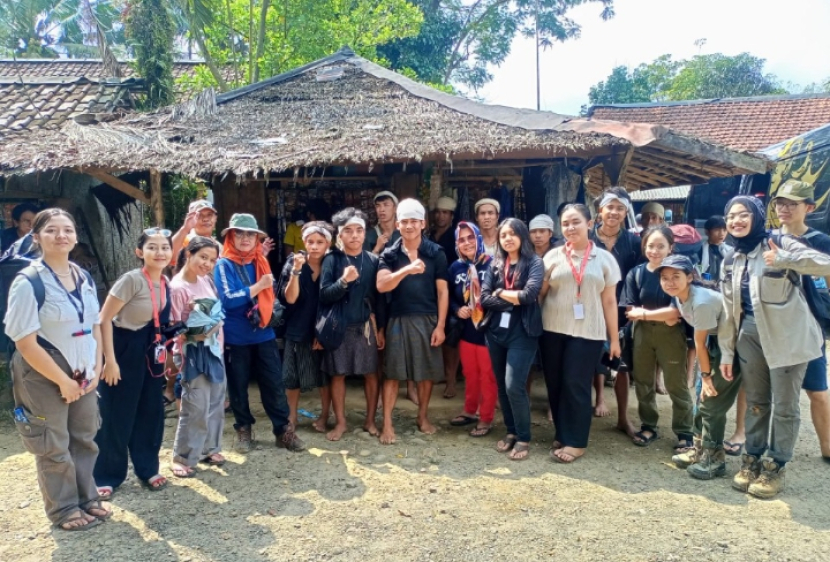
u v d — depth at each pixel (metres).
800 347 3.46
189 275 3.83
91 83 9.58
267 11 15.55
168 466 4.07
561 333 4.15
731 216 3.63
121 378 3.51
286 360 4.62
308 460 4.20
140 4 9.94
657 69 30.72
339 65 8.23
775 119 14.73
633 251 4.85
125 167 5.55
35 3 16.08
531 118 6.23
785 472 3.94
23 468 4.08
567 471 4.03
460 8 21.83
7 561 2.93
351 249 4.39
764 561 2.94
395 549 3.06
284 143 6.18
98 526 3.27
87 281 3.18
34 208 6.02
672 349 4.25
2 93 9.14
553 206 6.68
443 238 6.12
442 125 6.41
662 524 3.31
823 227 9.55
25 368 3.00
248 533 3.21
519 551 3.05
